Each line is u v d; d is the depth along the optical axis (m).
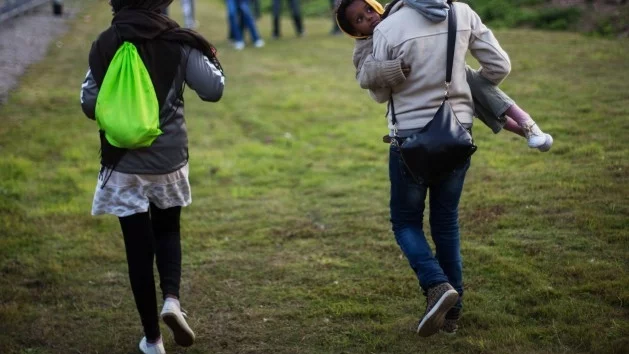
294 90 10.59
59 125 8.84
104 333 4.38
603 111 7.83
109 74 3.57
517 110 3.81
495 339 3.94
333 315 4.43
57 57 12.81
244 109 9.70
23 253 5.54
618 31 11.84
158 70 3.64
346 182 6.92
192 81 3.74
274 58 13.18
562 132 7.38
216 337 4.27
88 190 6.84
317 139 8.30
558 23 12.79
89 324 4.50
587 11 12.88
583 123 7.55
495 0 14.45
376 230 5.70
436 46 3.61
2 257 5.46
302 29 15.95
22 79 11.10
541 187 6.08
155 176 3.75
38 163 7.57
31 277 5.16
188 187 3.97
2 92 10.28
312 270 5.08
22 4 15.85
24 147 7.98
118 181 3.70
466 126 3.69
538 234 5.23
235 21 14.45
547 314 4.15
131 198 3.73
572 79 9.27
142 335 4.36
